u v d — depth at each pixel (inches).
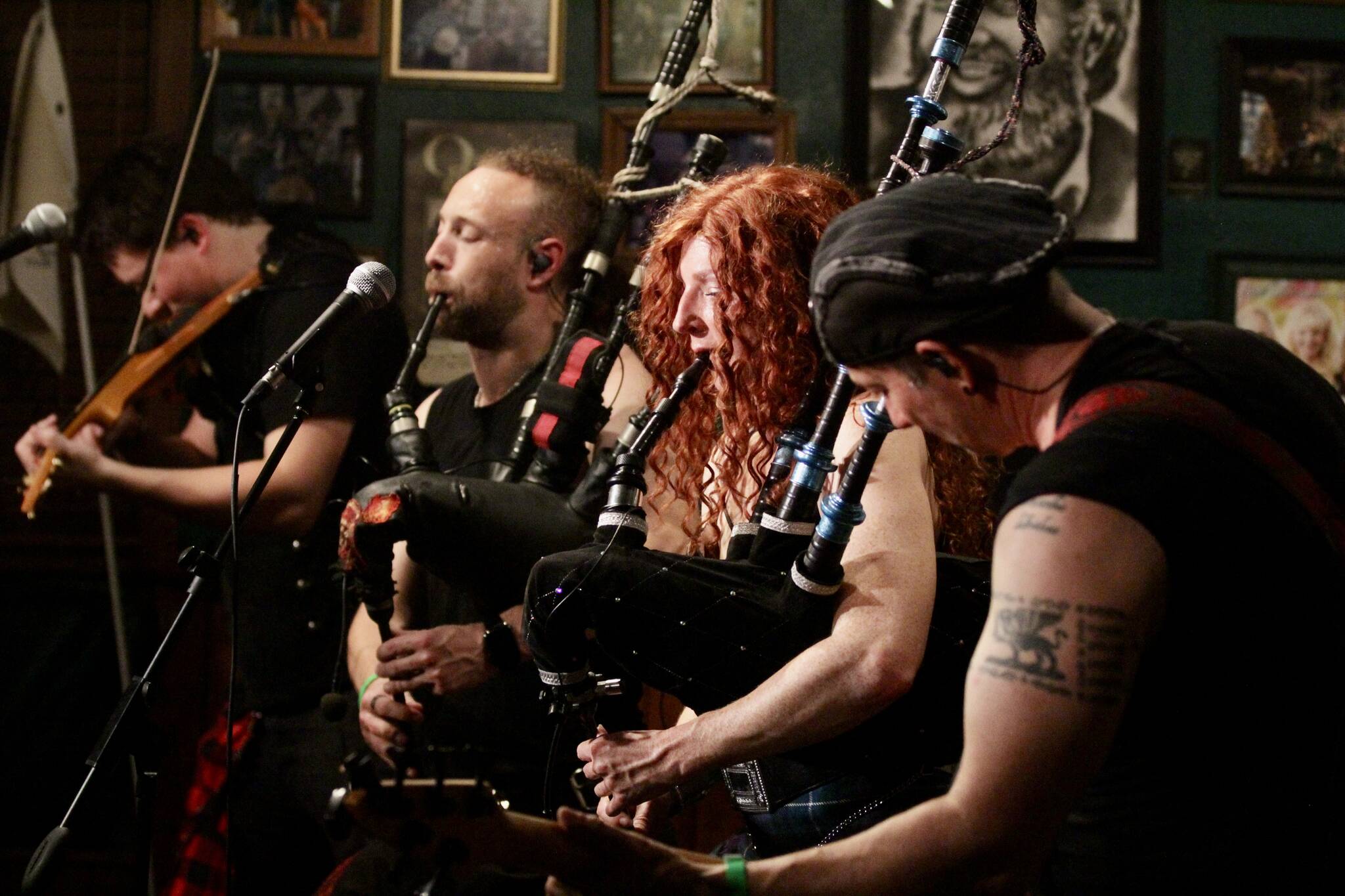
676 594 60.6
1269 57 146.8
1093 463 42.7
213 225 116.1
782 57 145.6
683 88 94.4
